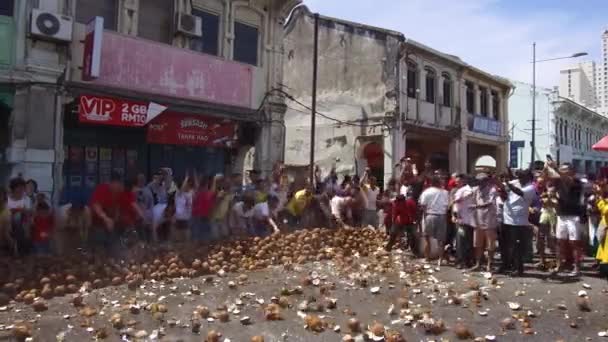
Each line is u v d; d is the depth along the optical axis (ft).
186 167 49.88
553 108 117.08
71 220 29.78
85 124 42.52
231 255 29.35
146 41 42.37
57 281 22.99
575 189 28.78
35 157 35.78
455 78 84.69
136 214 30.78
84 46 38.68
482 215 29.55
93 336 17.62
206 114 47.09
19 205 27.76
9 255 26.84
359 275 26.99
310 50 80.18
